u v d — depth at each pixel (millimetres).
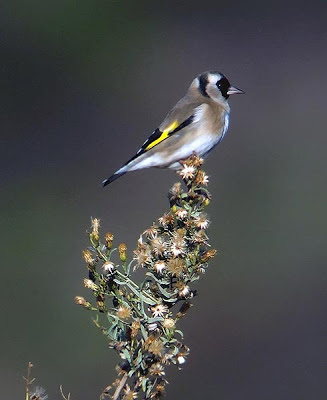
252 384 13078
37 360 13492
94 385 13156
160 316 5648
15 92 20453
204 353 13734
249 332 14383
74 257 16125
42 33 21094
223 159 18719
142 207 16891
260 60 21578
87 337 13711
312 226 17391
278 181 18312
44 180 18172
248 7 22562
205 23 22359
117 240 16422
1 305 14609
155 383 5582
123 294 5809
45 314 14266
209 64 21641
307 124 19656
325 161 18844
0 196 17750
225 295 15258
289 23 22172
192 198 6148
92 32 21250
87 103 20594
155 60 21547
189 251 5891
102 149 19328
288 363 13656
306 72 21094
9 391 12969
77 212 17312
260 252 16578
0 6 20891
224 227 17234
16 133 19625
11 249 16219
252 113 20031
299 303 15242
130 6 21797
